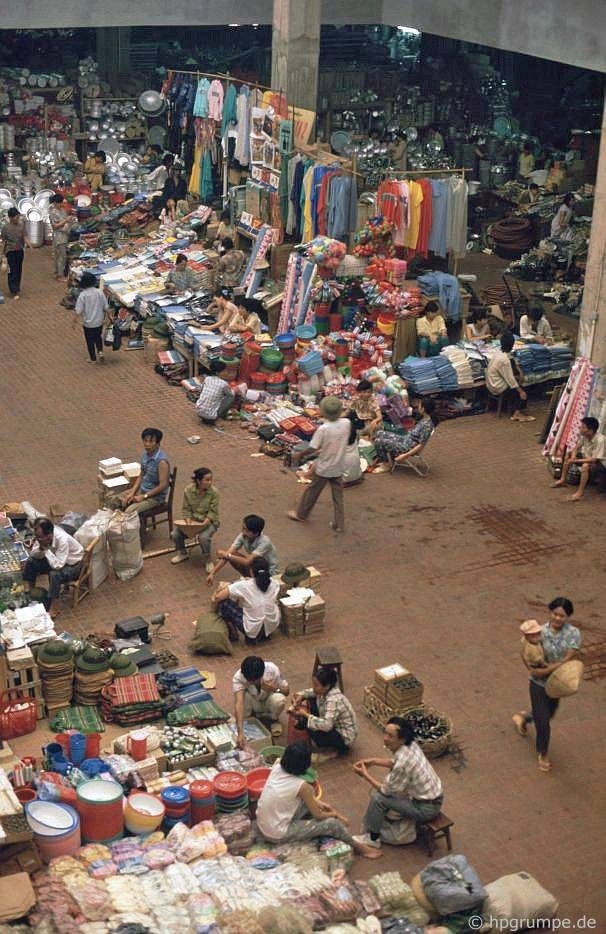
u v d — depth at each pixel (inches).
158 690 413.7
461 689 434.3
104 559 492.7
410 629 469.7
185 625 468.4
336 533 539.5
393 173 736.3
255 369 673.0
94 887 317.4
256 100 811.4
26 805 340.5
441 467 606.2
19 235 822.5
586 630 472.4
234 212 825.5
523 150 1049.5
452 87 1158.3
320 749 397.7
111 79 1116.5
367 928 315.9
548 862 356.2
